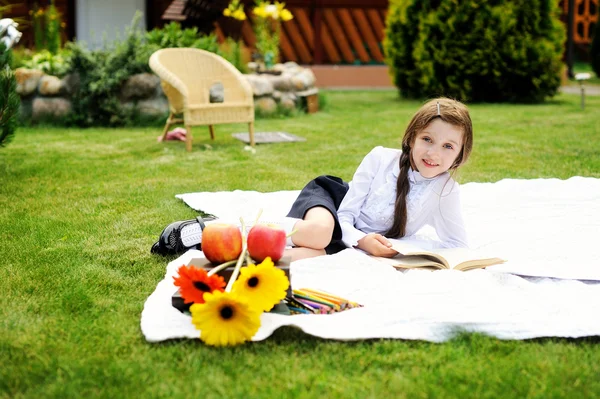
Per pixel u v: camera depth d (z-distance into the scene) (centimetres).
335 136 668
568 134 657
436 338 211
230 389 182
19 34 462
